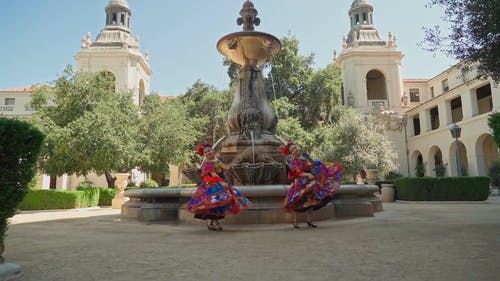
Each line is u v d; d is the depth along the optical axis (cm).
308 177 649
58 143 1997
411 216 870
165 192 866
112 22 4322
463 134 3091
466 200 1568
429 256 385
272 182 931
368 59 4038
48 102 2447
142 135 2550
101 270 346
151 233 627
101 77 2478
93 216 1141
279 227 670
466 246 440
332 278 305
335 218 822
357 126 2927
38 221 955
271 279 305
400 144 3891
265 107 1079
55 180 3975
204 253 423
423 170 3569
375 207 1021
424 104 3647
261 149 994
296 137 2698
